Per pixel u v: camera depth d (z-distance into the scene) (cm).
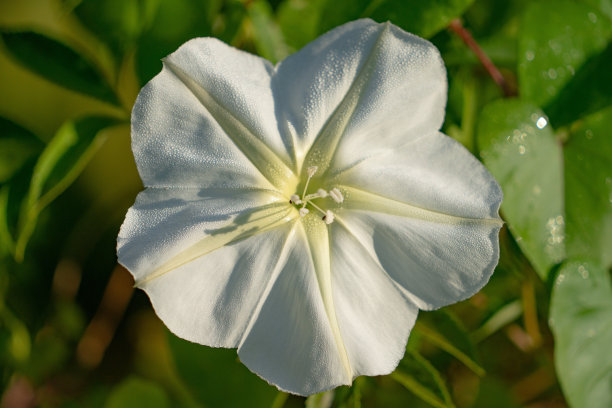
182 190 40
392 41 41
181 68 39
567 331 44
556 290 44
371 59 41
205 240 40
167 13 45
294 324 41
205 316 40
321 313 41
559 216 45
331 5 45
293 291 41
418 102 41
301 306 41
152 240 40
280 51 45
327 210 42
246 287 41
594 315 45
